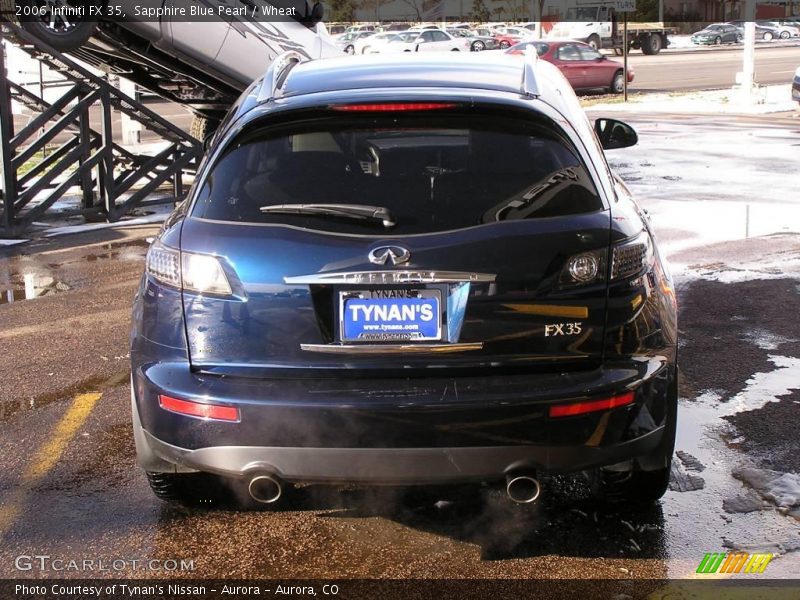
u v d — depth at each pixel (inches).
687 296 271.4
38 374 217.6
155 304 130.8
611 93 1042.1
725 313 254.5
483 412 119.6
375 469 121.7
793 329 239.8
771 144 608.7
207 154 142.8
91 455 173.2
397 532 143.6
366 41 1482.5
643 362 127.3
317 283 122.8
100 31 412.2
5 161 382.6
